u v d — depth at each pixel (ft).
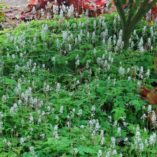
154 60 29.73
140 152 21.68
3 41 34.06
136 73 28.84
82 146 21.24
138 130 22.91
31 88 26.89
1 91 26.84
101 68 30.19
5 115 23.94
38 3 44.16
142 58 30.76
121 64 30.14
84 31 35.42
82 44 33.24
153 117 24.11
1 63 30.14
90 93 26.68
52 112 24.94
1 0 46.26
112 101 26.48
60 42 33.53
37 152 21.47
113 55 31.07
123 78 28.86
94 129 23.58
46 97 26.48
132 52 31.94
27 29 36.40
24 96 25.41
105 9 41.86
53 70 30.68
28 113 24.52
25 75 29.25
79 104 25.73
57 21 38.14
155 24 36.58
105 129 24.11
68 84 28.76
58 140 21.76
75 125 24.31
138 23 37.04
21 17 44.29
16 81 29.14
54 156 21.33
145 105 26.32
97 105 26.21
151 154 21.83
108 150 21.43
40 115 24.18
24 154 21.21
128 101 26.25
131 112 26.07
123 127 25.05
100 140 22.40
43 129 23.35
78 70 30.37
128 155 22.31
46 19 40.27
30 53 32.07
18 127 23.71
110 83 27.58
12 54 32.01
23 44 32.78
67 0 43.34
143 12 33.17
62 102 25.73
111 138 21.89
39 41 33.94
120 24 36.37
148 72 28.30
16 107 24.36
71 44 33.06
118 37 34.35
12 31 37.17
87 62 29.78
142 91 26.81
